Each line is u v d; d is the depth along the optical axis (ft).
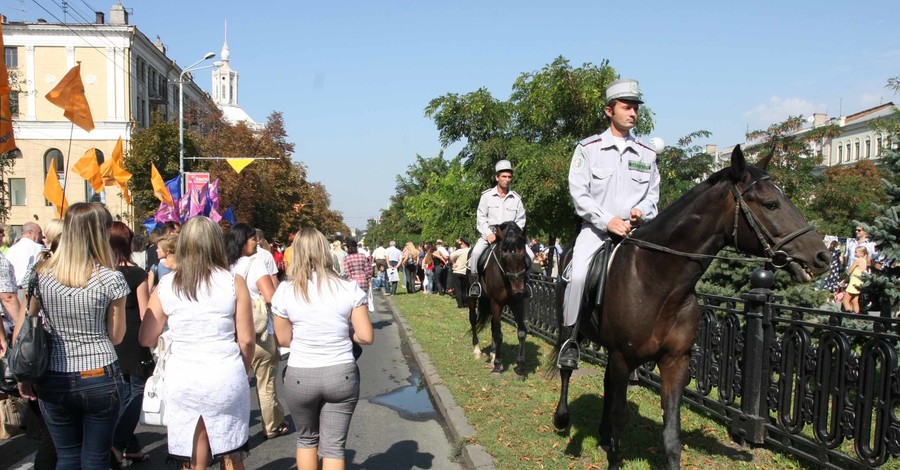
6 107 17.12
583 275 15.06
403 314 51.34
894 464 15.17
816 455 15.17
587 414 20.34
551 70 43.55
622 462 16.01
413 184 189.78
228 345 12.09
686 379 13.05
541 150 41.75
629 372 14.06
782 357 16.19
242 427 12.15
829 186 80.74
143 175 91.20
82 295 11.97
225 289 12.12
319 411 13.43
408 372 30.81
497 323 26.86
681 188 47.11
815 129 63.41
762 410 16.88
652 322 13.10
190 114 158.81
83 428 12.42
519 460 16.48
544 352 31.78
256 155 117.70
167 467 17.46
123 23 142.10
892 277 23.79
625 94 15.15
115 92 142.41
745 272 26.53
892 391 13.06
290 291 13.23
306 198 159.94
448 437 20.16
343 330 13.12
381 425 21.57
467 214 52.75
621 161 15.60
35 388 12.13
